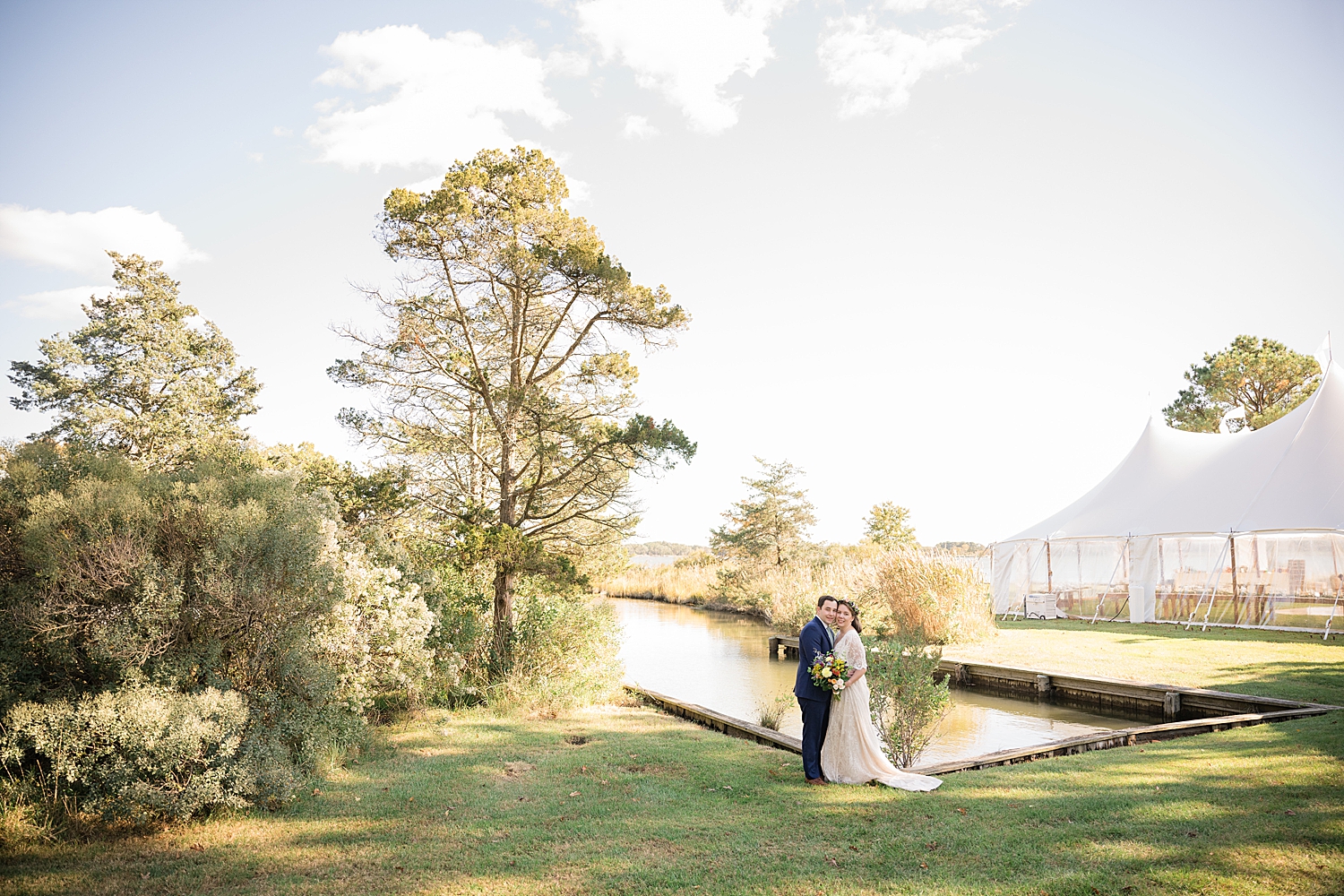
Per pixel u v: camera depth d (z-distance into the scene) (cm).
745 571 3522
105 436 2186
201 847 538
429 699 1123
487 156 1250
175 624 649
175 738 564
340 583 803
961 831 537
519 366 1305
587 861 504
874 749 700
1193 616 2011
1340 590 1803
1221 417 3631
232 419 2566
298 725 694
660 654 2077
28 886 465
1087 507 2572
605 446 1206
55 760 563
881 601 2050
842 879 460
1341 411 2105
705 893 446
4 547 658
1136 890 423
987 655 1625
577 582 1210
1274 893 409
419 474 1290
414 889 463
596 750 845
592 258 1195
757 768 755
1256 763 687
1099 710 1277
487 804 642
